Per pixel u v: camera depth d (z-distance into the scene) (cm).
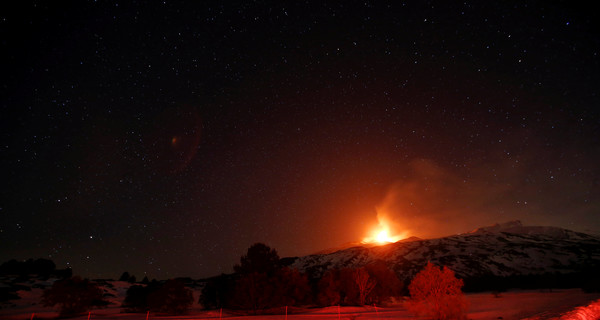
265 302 3366
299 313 3075
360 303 3659
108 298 5500
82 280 3616
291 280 3684
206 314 3275
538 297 3434
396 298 4022
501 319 1875
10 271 7562
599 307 1553
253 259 4147
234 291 3550
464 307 1927
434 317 1925
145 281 8531
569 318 1319
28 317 3275
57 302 3362
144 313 3566
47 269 7975
